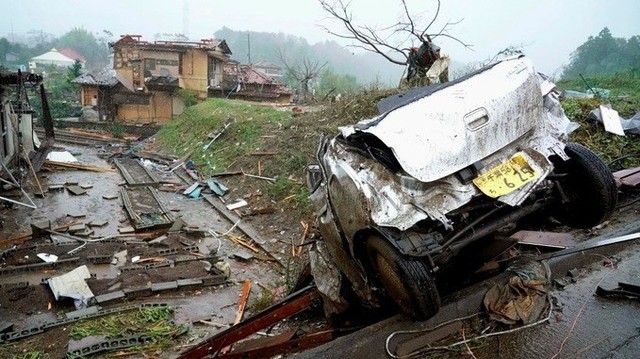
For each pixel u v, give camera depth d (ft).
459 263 12.89
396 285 10.59
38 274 29.07
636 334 9.99
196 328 23.06
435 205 10.34
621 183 18.17
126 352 20.54
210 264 30.96
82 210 42.63
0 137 46.42
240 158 51.62
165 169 59.06
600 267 13.23
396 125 11.06
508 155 11.13
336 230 12.48
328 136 14.61
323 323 18.06
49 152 58.80
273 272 30.04
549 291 11.80
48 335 22.02
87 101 108.37
